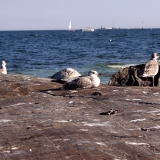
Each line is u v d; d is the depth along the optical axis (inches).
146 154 239.1
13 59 1520.7
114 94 423.8
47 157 231.3
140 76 514.0
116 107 361.4
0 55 1736.0
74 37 4731.8
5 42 3223.4
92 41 3336.6
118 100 392.5
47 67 1221.7
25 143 254.4
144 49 2014.0
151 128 293.0
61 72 631.2
